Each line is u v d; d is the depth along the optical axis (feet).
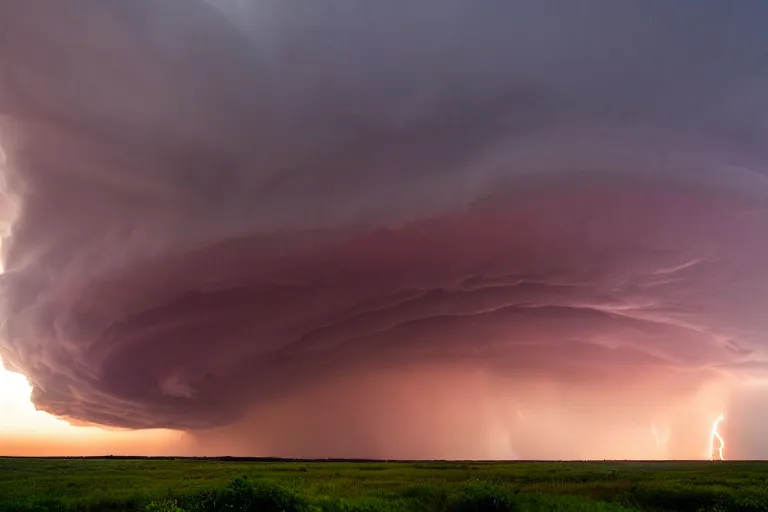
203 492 76.48
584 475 124.26
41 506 77.20
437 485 90.63
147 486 100.73
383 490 89.81
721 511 75.51
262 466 178.50
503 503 74.49
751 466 167.43
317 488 92.84
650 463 201.57
